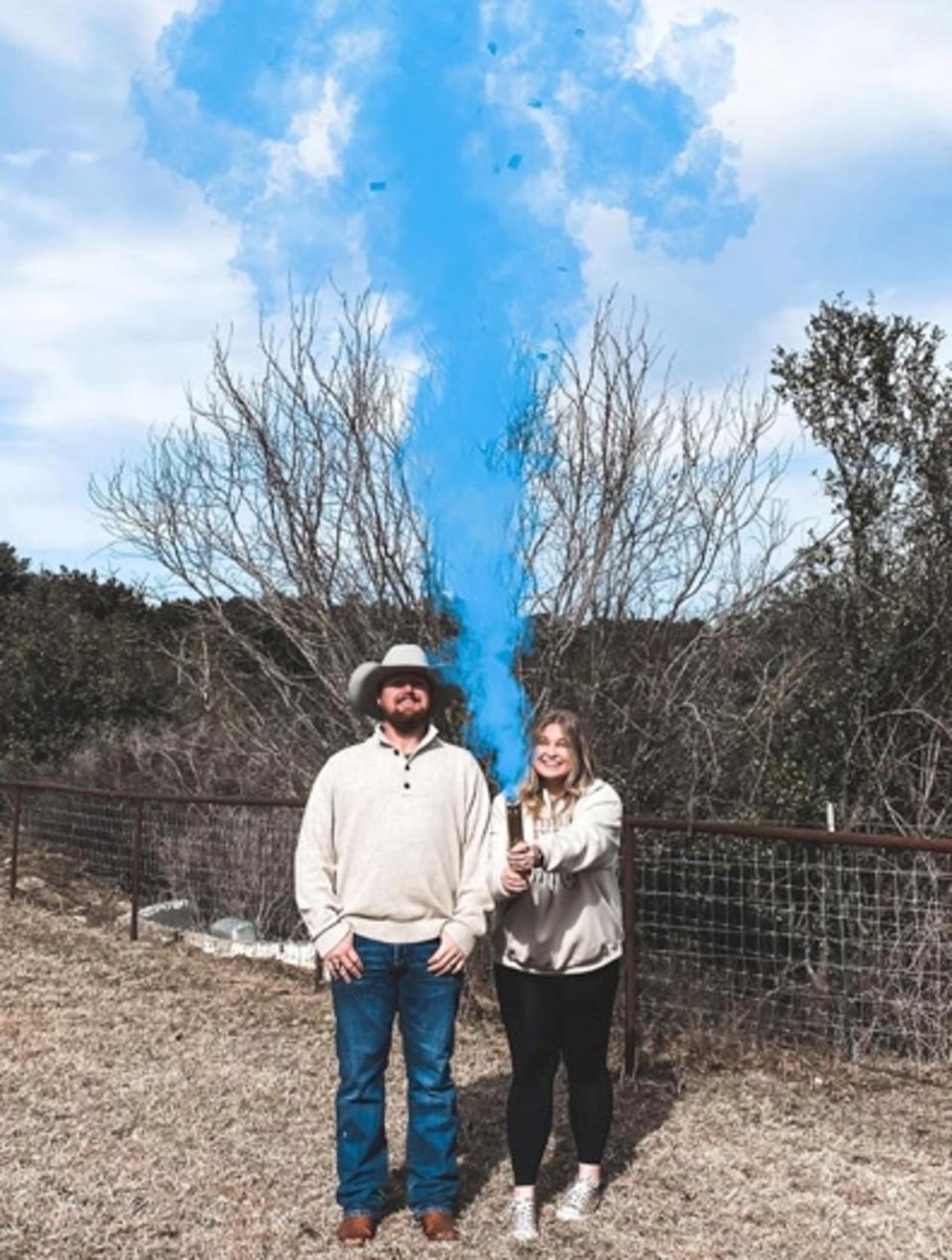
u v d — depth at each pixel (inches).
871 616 338.0
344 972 158.4
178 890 434.6
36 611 730.2
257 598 336.5
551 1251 155.6
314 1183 178.4
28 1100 215.5
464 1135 197.9
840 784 330.0
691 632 332.2
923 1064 249.3
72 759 613.0
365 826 160.7
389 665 161.5
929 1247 157.2
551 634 312.0
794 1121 206.2
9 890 466.3
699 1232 161.3
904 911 276.5
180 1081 227.6
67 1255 153.9
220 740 486.0
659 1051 246.8
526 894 161.0
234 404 330.3
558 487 312.0
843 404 349.4
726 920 282.4
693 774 321.4
